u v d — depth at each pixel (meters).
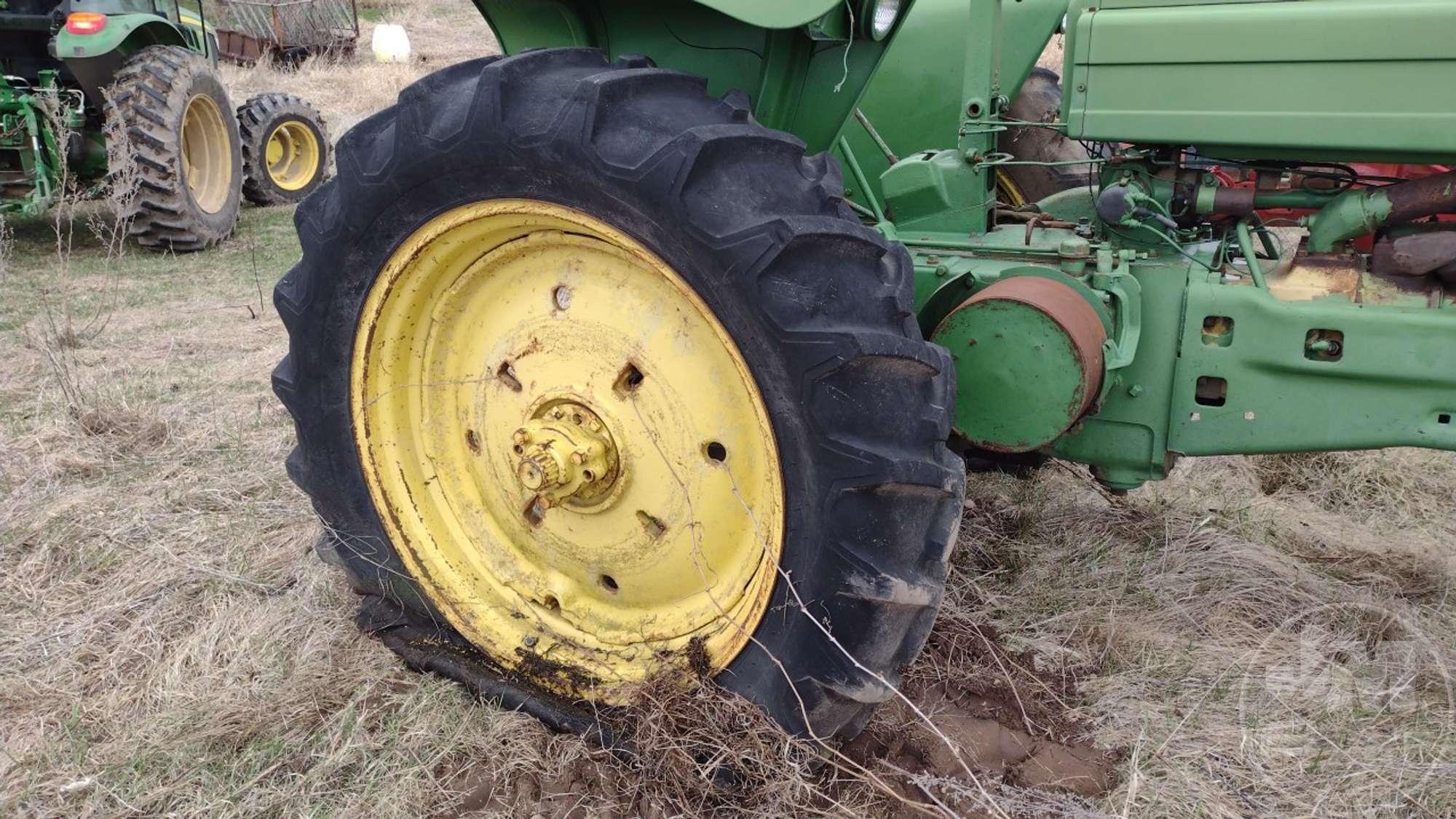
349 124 11.67
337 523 2.45
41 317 5.06
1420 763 2.10
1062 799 2.01
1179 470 3.44
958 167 2.56
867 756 2.14
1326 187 2.22
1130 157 2.34
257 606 2.63
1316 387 2.14
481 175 1.94
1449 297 2.11
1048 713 2.29
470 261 2.17
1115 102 2.19
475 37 17.92
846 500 1.77
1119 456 2.37
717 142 1.74
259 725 2.19
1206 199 2.26
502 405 2.25
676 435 2.01
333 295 2.23
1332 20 1.96
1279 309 2.12
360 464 2.36
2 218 6.18
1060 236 2.55
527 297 2.16
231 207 7.18
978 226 2.59
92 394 3.94
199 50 8.10
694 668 2.06
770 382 1.78
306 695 2.28
